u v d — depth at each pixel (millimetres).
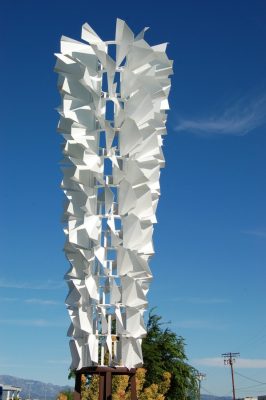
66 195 26719
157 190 27641
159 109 27578
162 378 42469
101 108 26578
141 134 25875
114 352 25641
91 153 26266
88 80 26219
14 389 80438
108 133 25672
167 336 45688
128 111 26531
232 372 76250
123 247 25359
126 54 26797
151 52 26469
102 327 25172
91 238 25359
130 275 25500
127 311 25359
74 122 26312
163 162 28344
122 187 25875
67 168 26891
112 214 25984
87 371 25219
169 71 28562
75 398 25609
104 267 25391
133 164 26000
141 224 26391
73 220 26453
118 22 26703
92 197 26047
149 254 26719
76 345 25938
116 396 29250
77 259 26031
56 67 26641
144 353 43188
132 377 25406
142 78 26797
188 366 45375
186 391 44469
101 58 26359
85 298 25469
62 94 27016
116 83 26281
